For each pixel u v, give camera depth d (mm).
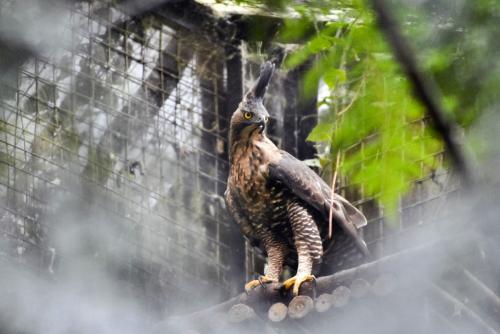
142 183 12070
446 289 8695
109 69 12148
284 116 12945
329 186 11828
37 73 11727
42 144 11602
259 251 11734
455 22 5137
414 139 5914
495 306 8664
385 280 8672
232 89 12789
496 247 7055
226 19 12734
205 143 12617
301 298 9250
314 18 6660
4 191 11352
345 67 7062
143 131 12211
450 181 11133
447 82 5066
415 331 9094
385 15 4148
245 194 11094
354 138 6004
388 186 5949
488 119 4980
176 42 12688
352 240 10883
